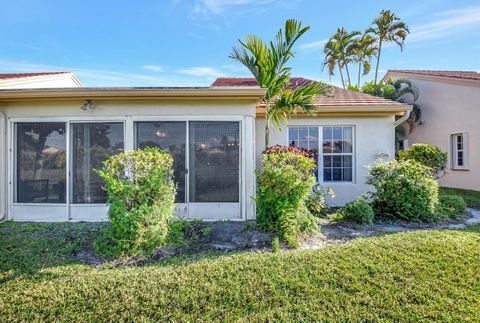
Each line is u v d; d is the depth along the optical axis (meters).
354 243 4.70
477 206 8.23
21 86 9.50
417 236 5.04
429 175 7.12
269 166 5.52
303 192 5.36
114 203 4.63
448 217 6.69
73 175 6.66
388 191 6.54
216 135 6.71
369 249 4.40
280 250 4.61
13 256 4.34
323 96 9.20
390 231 5.68
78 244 4.88
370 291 3.35
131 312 3.03
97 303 3.14
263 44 7.23
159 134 6.69
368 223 6.09
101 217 6.60
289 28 7.06
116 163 4.76
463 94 11.38
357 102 8.62
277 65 7.34
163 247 4.68
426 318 2.95
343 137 8.85
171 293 3.29
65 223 6.35
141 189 4.66
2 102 6.66
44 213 6.63
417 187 6.34
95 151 6.66
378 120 8.67
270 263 3.95
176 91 6.24
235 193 6.66
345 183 8.67
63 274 3.75
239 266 3.86
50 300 3.19
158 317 2.98
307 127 8.82
